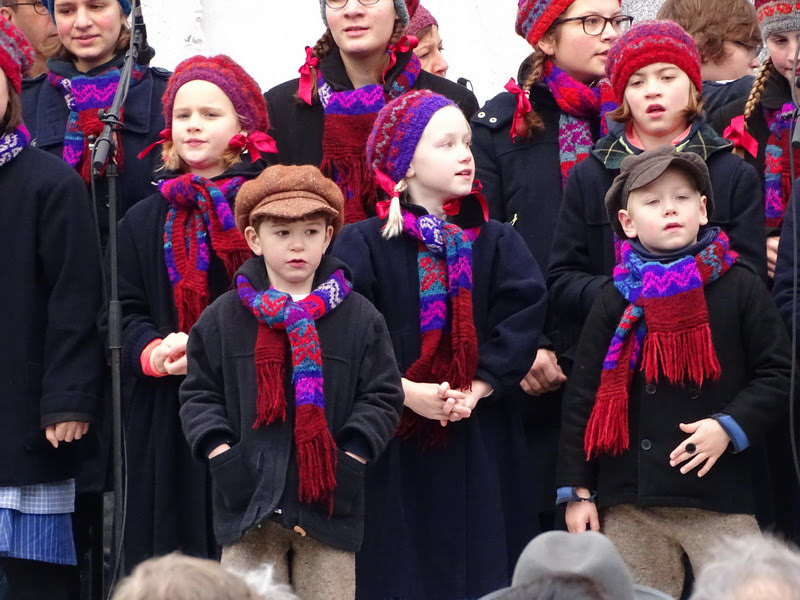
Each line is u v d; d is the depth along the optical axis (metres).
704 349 13.93
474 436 15.05
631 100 15.68
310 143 17.27
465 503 14.90
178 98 15.89
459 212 15.52
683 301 14.02
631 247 14.62
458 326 14.82
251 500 13.31
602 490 14.38
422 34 20.75
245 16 23.08
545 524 16.55
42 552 15.55
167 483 15.11
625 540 14.38
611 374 14.28
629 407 14.28
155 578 8.30
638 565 14.37
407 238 15.31
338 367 13.74
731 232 15.31
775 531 15.23
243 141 15.88
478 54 23.86
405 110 15.33
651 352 14.03
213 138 15.80
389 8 17.14
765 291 14.34
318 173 14.17
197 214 15.60
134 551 15.14
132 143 17.33
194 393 13.84
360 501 13.69
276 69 23.09
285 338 13.70
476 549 14.77
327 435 13.30
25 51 16.16
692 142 15.54
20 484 15.26
